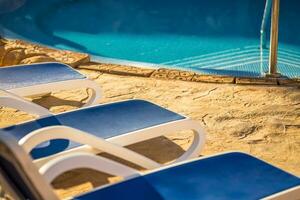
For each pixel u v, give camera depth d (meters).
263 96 5.66
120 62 7.34
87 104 5.15
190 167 2.96
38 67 5.27
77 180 4.03
